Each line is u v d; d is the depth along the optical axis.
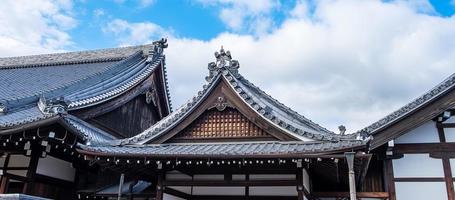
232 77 11.16
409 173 12.40
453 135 12.67
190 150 9.93
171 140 11.20
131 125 20.05
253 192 10.04
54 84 18.72
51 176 13.64
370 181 13.29
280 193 9.87
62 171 14.32
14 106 14.02
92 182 15.58
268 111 10.92
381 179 13.23
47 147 12.62
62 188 14.35
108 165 10.05
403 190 12.23
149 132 11.23
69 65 23.41
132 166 10.16
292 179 9.62
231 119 11.05
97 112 17.33
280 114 12.78
